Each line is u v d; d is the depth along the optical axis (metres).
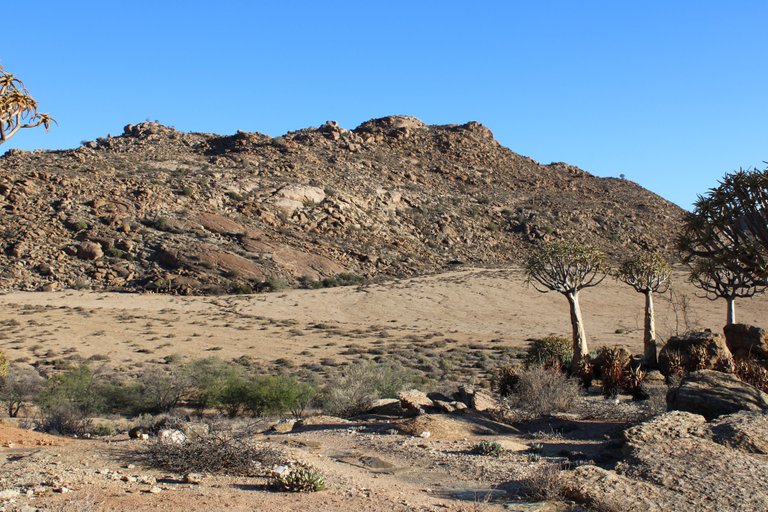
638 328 55.66
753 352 18.95
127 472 8.42
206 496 7.32
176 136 148.50
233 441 9.45
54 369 37.88
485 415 14.80
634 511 7.09
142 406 26.23
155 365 40.56
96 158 115.75
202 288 74.31
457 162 153.88
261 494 7.61
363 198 114.25
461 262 100.56
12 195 86.12
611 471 8.43
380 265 92.31
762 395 12.01
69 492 7.12
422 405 16.31
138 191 92.94
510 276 86.31
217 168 116.38
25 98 9.61
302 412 23.67
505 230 119.88
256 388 24.77
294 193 104.88
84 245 77.56
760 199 15.69
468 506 7.49
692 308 63.19
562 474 8.16
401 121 171.12
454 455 10.60
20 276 71.56
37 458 8.94
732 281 25.72
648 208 136.75
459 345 50.66
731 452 8.85
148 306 65.81
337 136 150.25
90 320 56.44
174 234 85.31
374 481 8.85
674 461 8.53
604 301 69.50
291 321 62.41
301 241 92.25
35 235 78.94
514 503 7.65
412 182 135.38
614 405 15.77
